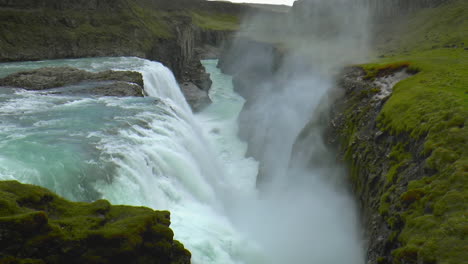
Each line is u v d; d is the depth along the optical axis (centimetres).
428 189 1706
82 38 7894
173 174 2638
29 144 2361
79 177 2006
